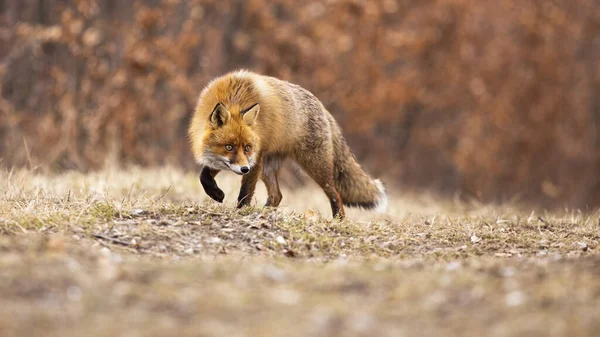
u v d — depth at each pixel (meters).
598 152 29.59
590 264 7.29
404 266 7.50
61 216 9.00
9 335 5.16
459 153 27.98
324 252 8.75
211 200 12.23
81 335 5.23
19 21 24.83
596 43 30.44
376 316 5.78
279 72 24.30
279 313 5.79
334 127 11.99
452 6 28.66
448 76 28.52
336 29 25.72
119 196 12.08
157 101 22.69
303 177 11.79
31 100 22.19
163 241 8.53
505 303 6.02
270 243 8.84
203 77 23.70
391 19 29.45
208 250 8.40
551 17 28.72
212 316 5.68
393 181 27.83
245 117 10.30
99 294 6.00
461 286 6.48
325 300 6.12
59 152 19.34
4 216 8.85
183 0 25.50
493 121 28.33
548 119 28.77
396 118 28.52
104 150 20.08
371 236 9.60
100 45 22.98
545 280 6.61
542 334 5.38
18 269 6.42
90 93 22.14
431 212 14.17
